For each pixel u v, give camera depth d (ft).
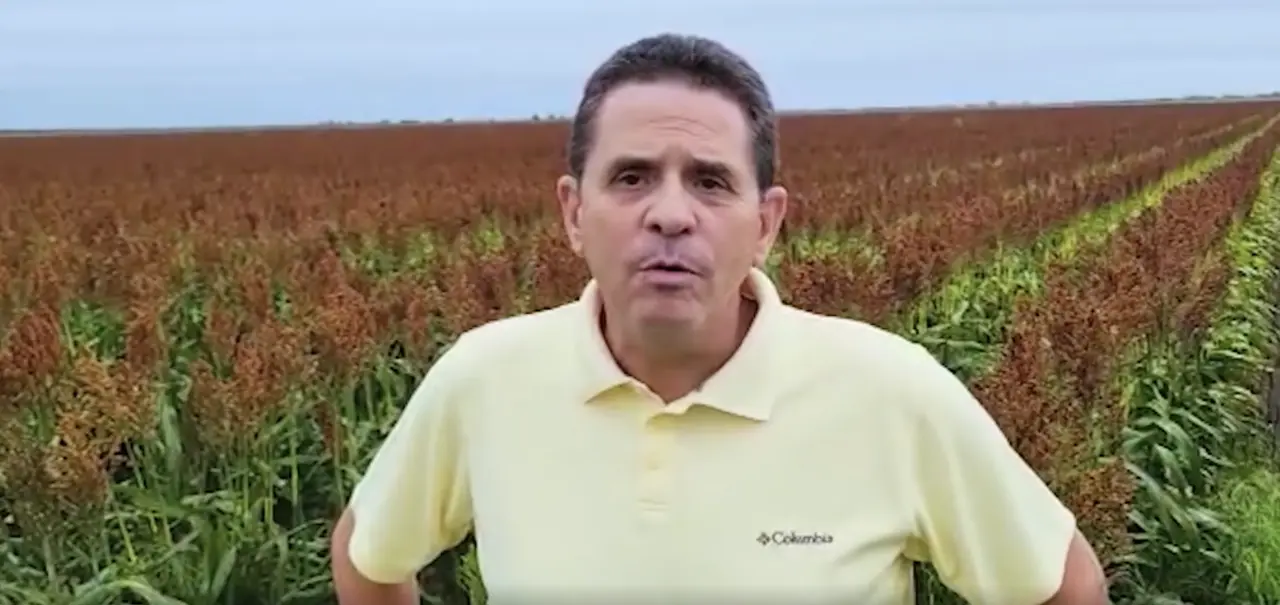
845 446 8.04
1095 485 16.07
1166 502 21.15
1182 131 158.81
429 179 88.94
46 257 40.22
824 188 65.87
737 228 7.94
